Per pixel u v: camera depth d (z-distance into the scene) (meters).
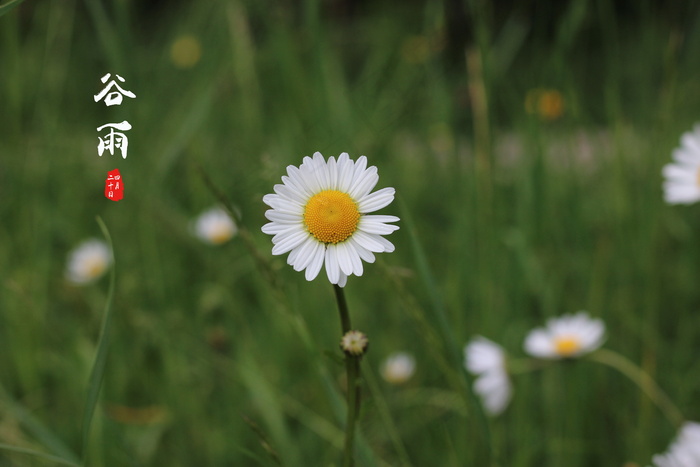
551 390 0.98
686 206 1.38
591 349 0.91
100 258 1.30
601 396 0.99
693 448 0.78
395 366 1.06
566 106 1.14
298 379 1.07
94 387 0.65
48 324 1.10
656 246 1.09
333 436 0.91
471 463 0.86
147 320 1.02
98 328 1.13
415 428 0.95
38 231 1.31
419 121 1.35
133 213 1.29
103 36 1.13
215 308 1.19
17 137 1.25
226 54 1.40
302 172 0.63
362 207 0.63
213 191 0.72
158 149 1.26
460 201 1.12
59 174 1.41
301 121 1.12
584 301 1.16
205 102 1.21
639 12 1.18
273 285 0.73
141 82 1.24
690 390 1.03
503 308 1.05
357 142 1.13
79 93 1.59
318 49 1.16
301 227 0.63
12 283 0.97
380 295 1.24
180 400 1.00
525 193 1.17
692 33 1.13
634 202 1.14
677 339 1.11
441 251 1.30
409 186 1.39
